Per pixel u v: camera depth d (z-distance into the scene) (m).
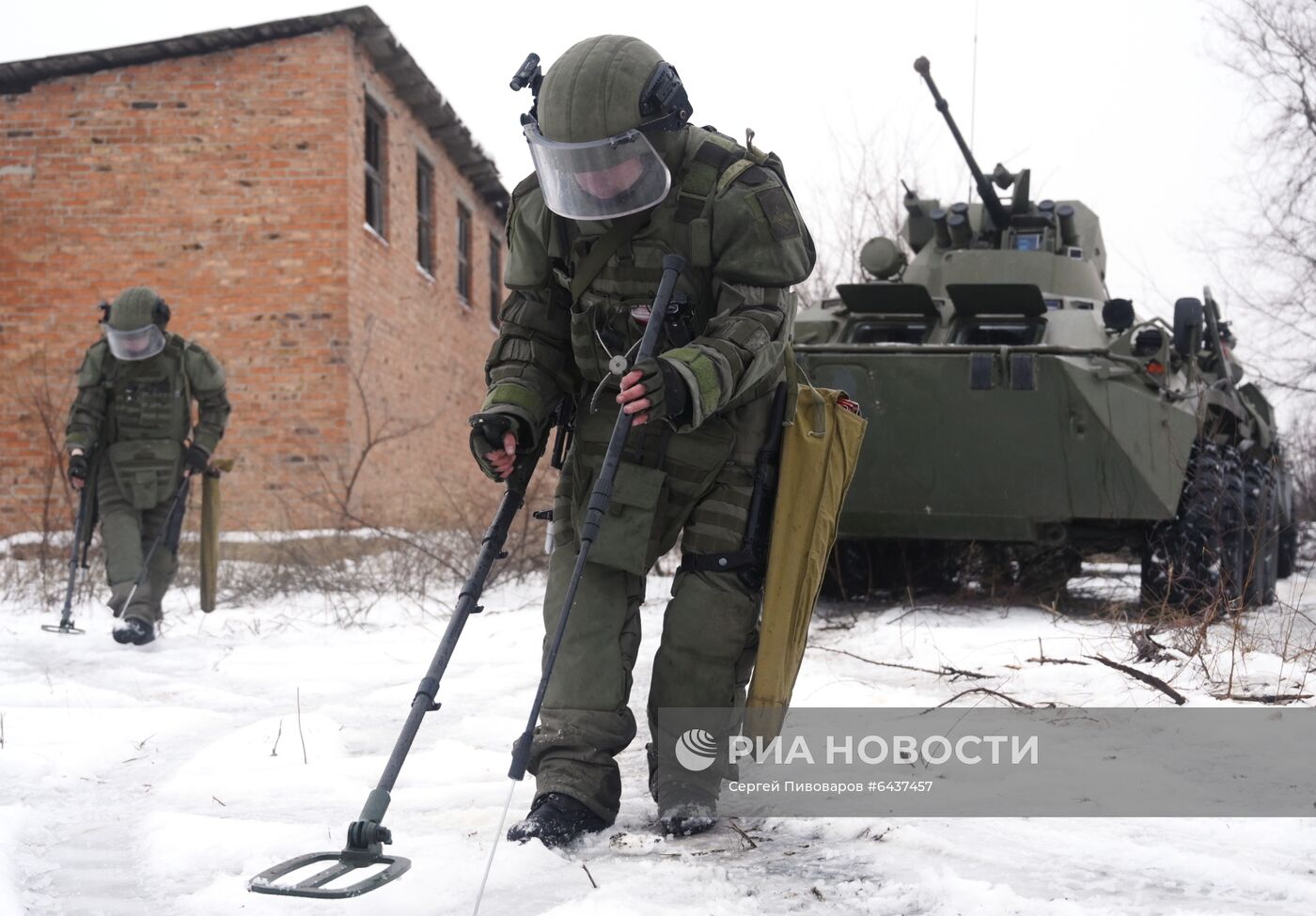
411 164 15.26
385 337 14.01
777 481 3.19
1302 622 6.20
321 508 12.43
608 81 2.94
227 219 12.72
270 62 12.74
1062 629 6.25
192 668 5.96
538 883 2.68
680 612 3.11
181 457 7.12
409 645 6.58
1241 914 2.41
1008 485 7.00
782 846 2.95
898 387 7.05
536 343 3.23
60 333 12.78
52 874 2.87
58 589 8.99
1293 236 11.27
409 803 3.42
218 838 3.03
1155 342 6.95
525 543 9.52
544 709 3.09
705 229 3.01
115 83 12.81
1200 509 7.01
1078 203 9.48
